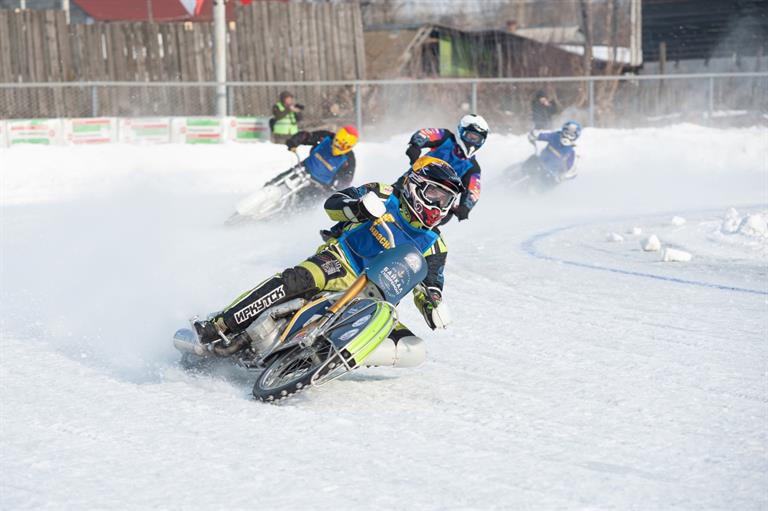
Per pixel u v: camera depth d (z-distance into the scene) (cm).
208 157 7781
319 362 2034
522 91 10212
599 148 8988
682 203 6319
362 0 15338
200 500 1502
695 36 14488
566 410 2019
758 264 3947
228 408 1978
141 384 2173
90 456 1695
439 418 1952
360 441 1794
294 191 4781
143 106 8944
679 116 10238
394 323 2039
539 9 17412
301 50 9869
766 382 2245
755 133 9812
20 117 8712
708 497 1544
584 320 2922
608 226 5147
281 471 1631
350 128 4762
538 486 1582
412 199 2083
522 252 4259
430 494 1539
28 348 2478
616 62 12938
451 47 12800
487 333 2744
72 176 6850
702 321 2911
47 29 9225
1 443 1762
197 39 9538
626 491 1565
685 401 2089
